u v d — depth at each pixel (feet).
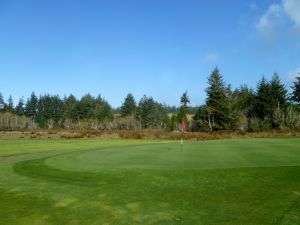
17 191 41.65
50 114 441.68
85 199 37.58
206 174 44.16
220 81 246.27
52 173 50.57
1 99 431.43
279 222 28.35
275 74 241.14
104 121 390.01
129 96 411.54
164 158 60.85
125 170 48.55
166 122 327.88
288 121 213.87
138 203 35.53
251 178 41.70
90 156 68.03
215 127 246.47
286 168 44.80
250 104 256.73
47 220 32.58
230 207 32.83
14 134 204.74
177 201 35.53
